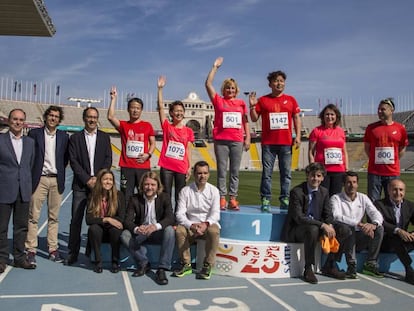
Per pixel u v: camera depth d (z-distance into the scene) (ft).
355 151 190.90
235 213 18.69
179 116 21.34
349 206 18.53
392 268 18.98
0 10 57.77
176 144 21.17
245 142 21.31
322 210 18.04
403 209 18.61
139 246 17.71
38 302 13.79
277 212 19.57
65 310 13.10
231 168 20.77
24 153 17.92
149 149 22.06
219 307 13.58
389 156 20.71
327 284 16.57
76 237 19.11
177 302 13.99
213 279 17.04
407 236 17.22
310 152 22.03
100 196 18.20
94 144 19.90
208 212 18.15
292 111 21.09
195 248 18.95
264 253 17.38
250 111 21.12
